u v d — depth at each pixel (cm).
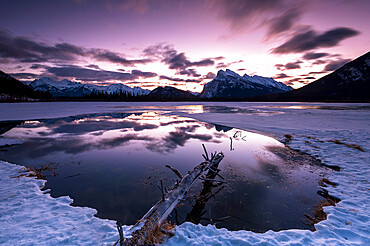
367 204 572
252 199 634
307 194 662
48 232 440
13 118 2988
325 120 2523
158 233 417
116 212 548
